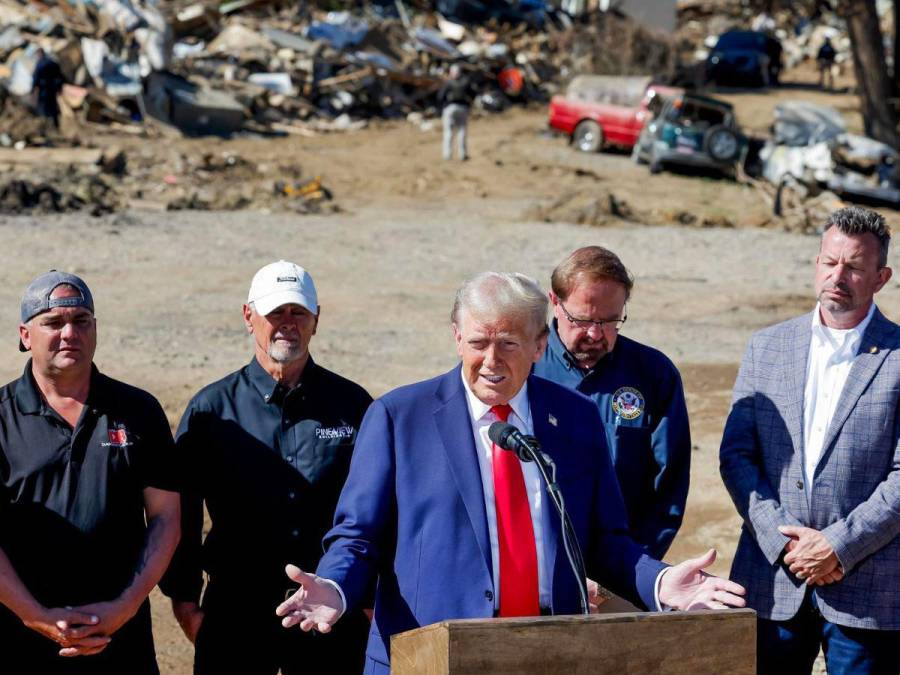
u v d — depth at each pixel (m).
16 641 4.23
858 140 25.52
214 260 16.95
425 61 37.56
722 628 3.12
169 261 16.69
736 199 25.41
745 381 4.70
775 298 15.91
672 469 4.66
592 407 3.94
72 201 20.25
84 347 4.21
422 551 3.64
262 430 4.63
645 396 4.66
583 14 46.50
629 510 4.65
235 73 32.69
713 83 43.97
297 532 4.60
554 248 19.34
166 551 4.31
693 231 21.56
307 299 4.62
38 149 23.92
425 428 3.76
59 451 4.21
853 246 4.36
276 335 4.61
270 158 26.75
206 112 29.22
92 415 4.26
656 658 3.06
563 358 4.65
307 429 4.64
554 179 26.72
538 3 45.72
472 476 3.67
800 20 53.34
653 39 41.94
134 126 28.31
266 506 4.60
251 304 4.66
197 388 10.68
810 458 4.50
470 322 3.59
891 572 4.39
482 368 3.60
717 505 8.38
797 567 4.34
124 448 4.26
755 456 4.62
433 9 43.53
